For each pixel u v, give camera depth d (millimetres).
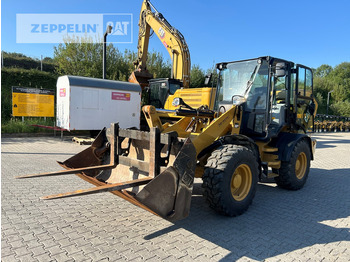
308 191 5492
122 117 11625
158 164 3303
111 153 4027
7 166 6395
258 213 4160
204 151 4168
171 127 4828
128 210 4039
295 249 3074
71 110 10250
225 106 5047
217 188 3613
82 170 3680
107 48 17484
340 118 28094
